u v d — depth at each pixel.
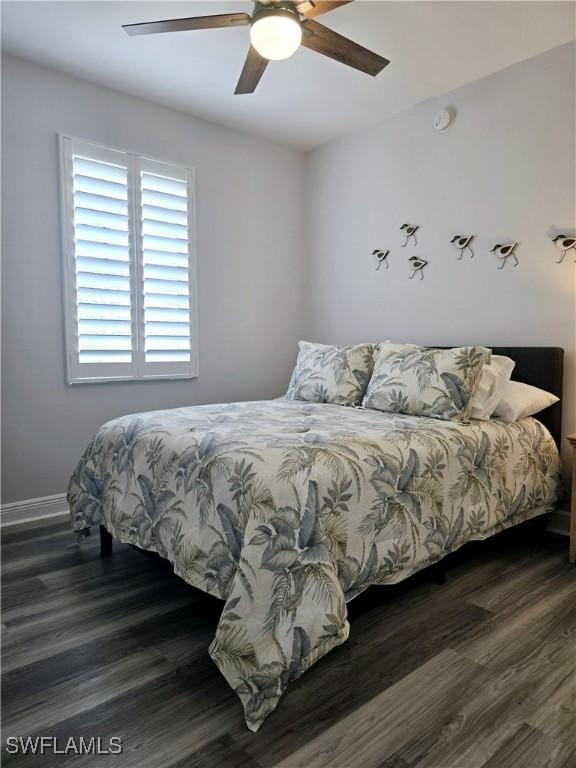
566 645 1.78
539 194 2.94
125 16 2.51
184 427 2.20
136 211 3.35
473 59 2.92
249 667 1.42
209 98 3.36
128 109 3.30
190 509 1.83
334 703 1.48
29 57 2.86
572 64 2.76
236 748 1.32
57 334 3.08
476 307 3.28
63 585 2.24
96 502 2.47
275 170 4.18
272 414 2.56
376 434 2.07
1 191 2.84
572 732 1.37
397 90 3.29
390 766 1.26
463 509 2.19
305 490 1.59
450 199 3.38
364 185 3.93
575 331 2.83
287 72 3.04
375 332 3.92
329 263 4.25
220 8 2.46
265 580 1.49
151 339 3.47
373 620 1.94
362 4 2.40
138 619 1.96
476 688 1.54
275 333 4.27
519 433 2.59
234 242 3.93
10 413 2.94
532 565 2.46
